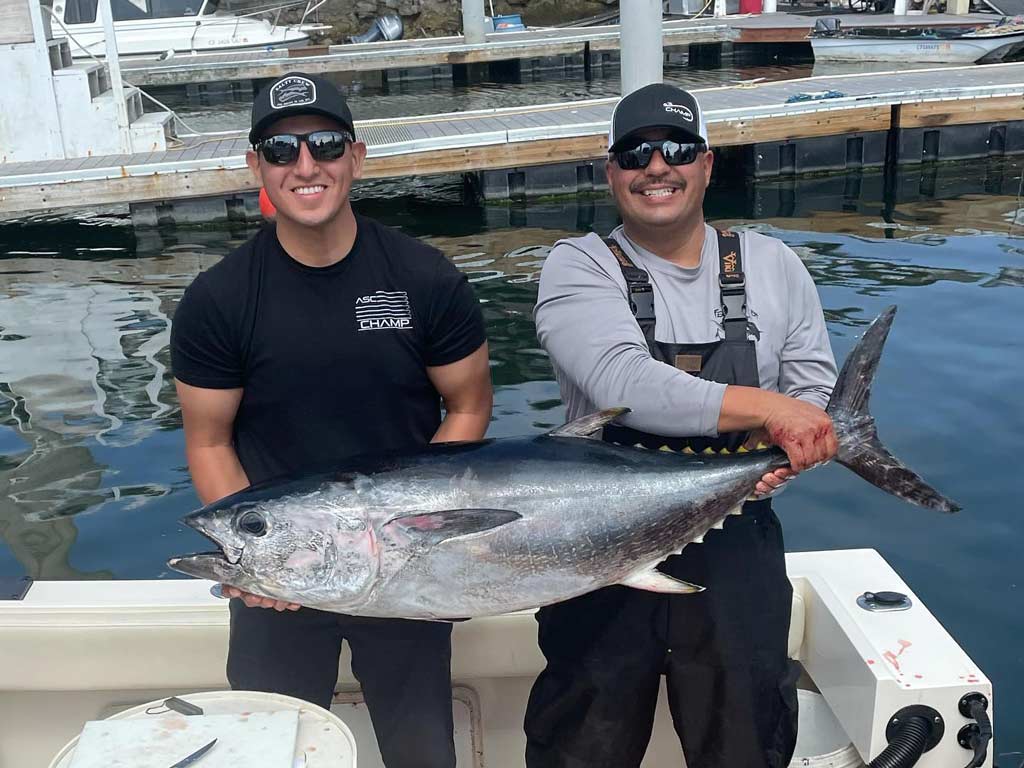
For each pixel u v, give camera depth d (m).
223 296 2.30
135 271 10.14
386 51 22.69
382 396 2.39
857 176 13.38
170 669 2.67
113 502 5.36
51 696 2.76
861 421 2.23
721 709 2.27
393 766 2.45
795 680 2.36
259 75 22.00
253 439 2.45
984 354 6.86
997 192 12.16
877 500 5.13
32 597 2.79
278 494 2.09
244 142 13.00
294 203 2.22
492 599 2.11
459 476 2.11
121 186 11.44
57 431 6.27
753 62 24.53
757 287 2.39
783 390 2.47
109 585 2.87
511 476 2.12
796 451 2.11
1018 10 24.58
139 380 7.11
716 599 2.25
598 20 29.42
